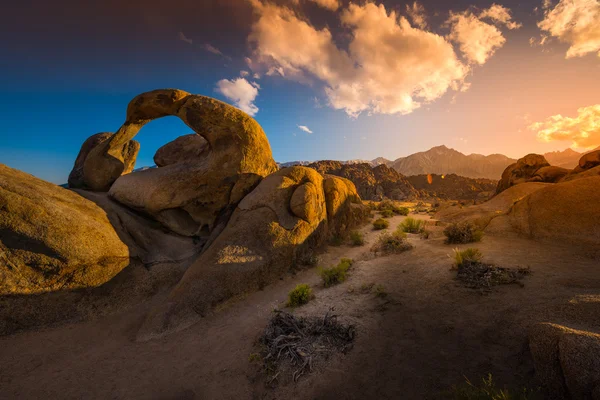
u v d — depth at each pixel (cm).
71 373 536
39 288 716
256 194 1172
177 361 558
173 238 1146
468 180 13675
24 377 524
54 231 762
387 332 507
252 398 424
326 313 621
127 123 1384
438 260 804
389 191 10531
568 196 831
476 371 357
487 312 475
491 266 637
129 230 1042
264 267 939
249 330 635
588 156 1628
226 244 945
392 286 706
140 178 1223
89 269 805
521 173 2516
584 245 702
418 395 347
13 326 658
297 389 420
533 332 344
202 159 1330
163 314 723
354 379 410
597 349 268
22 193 792
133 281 886
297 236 1093
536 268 602
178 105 1254
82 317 739
